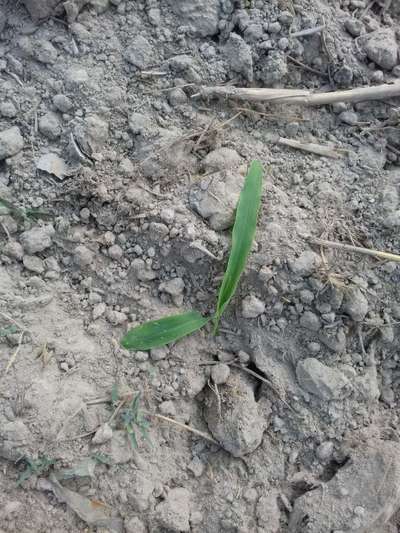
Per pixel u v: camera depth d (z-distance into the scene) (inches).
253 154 10.6
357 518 9.3
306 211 10.2
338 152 10.9
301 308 9.9
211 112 10.8
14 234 9.8
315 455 9.9
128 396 9.3
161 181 10.1
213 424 9.6
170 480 9.4
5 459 8.8
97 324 9.7
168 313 10.0
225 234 9.9
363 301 9.9
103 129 10.1
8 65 10.4
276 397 9.9
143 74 10.5
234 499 9.5
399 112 11.1
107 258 10.0
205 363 9.9
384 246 10.3
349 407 10.0
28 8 10.5
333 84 11.4
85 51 10.5
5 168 10.0
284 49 10.9
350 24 11.5
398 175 10.8
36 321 9.4
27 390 8.8
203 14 10.8
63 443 8.8
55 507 8.9
